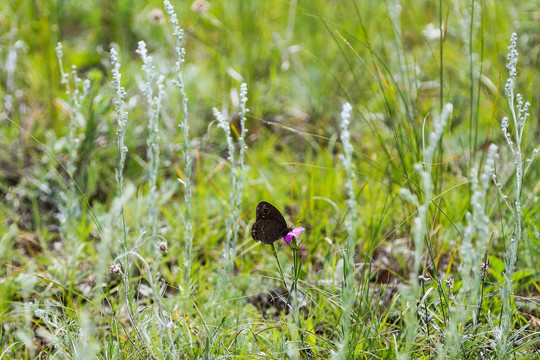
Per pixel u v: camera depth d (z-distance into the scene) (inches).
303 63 291.7
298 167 229.8
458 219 187.0
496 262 162.6
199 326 143.5
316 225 198.7
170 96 257.4
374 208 196.4
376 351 134.6
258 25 299.0
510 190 190.4
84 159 218.8
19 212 211.9
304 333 136.1
